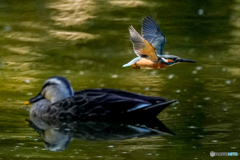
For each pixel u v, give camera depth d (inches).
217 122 471.5
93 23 929.5
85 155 388.5
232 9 1037.8
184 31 897.5
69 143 421.1
